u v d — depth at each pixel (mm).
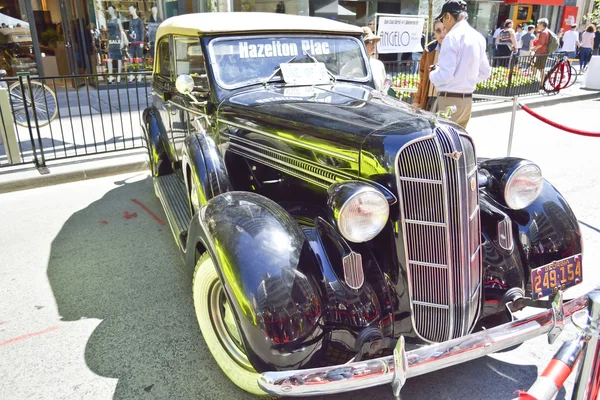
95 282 3635
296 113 2748
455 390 2527
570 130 5164
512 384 2572
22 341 2932
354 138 2334
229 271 2043
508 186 2537
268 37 3463
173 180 4578
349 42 3777
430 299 2230
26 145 7211
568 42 17156
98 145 7293
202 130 3268
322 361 2029
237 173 3320
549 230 2615
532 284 2514
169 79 4297
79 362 2746
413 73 10141
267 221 2186
